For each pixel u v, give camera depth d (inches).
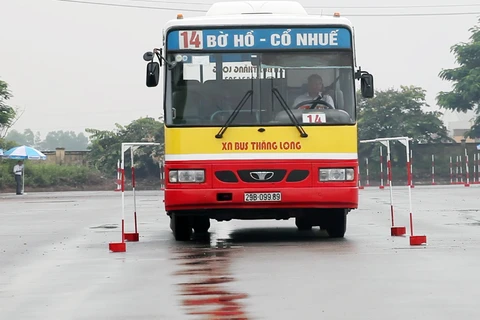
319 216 748.6
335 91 692.1
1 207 1400.1
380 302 392.8
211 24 693.3
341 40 695.7
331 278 468.4
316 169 679.7
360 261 540.7
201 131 680.4
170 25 693.9
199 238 749.3
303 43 693.9
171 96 687.7
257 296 415.5
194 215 703.7
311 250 614.5
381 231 772.6
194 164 677.9
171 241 724.0
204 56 690.8
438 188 1915.6
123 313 381.7
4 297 435.8
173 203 677.9
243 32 692.7
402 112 2972.4
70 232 838.5
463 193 1589.6
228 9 728.3
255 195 674.8
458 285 436.8
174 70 690.8
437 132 2972.4
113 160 2987.2
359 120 2977.4
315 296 411.8
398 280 456.8
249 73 689.6
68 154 3152.1
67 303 413.7
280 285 447.8
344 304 389.4
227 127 679.7
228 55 690.8
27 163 2741.1
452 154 2763.3
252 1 736.3
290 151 679.7
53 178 2743.6
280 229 843.4
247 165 676.1
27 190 2620.6
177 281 474.0
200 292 432.1
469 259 543.2
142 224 928.3
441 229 775.7
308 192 676.1
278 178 677.9
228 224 924.0
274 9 726.5
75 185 2773.1
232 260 562.9
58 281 488.7
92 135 3085.6
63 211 1233.4
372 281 454.9
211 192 675.4
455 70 3036.4
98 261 582.2
